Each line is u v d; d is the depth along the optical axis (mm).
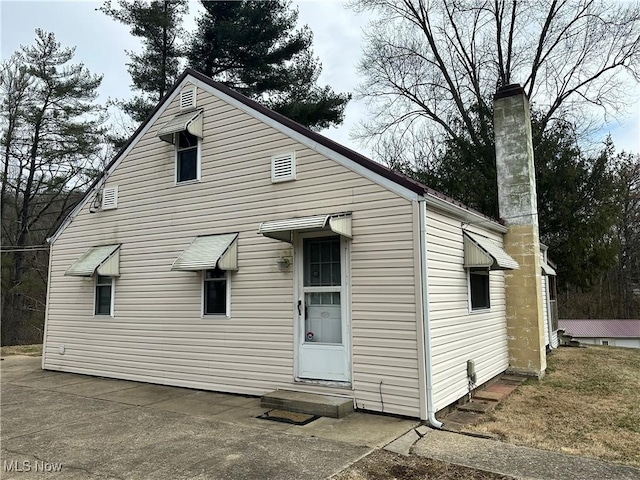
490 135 18969
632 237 31656
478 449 5027
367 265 6707
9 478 4371
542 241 17391
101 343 10000
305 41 19469
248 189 8195
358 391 6562
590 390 8250
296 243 7465
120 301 9789
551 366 10969
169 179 9367
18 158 23469
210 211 8664
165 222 9305
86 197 10820
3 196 23547
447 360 6734
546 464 4578
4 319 24203
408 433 5543
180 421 6297
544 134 18141
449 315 6961
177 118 9305
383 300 6508
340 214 7043
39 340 26000
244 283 8031
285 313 7488
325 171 7305
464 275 7770
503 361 9539
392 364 6328
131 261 9734
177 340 8773
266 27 18578
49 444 5387
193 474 4402
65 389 8664
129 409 7031
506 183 10164
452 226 7434
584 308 33750
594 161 17391
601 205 17109
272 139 8000
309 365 7129
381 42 22312
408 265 6367
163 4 19641
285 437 5457
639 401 7426
